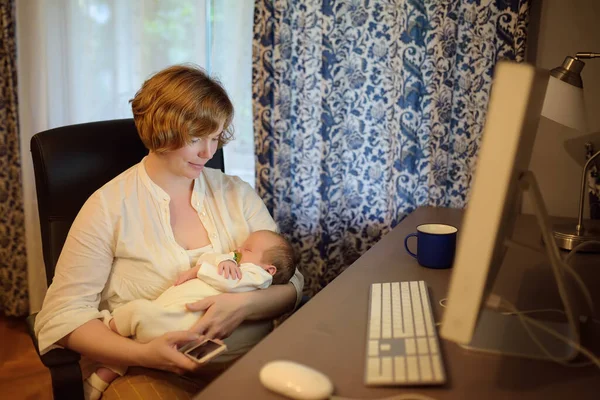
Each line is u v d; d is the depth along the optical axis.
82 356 1.29
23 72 2.38
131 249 1.27
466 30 1.70
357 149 1.97
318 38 1.91
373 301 1.03
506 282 1.16
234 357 1.28
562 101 1.26
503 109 0.60
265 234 1.44
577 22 1.65
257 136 2.04
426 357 0.80
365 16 1.86
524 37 1.61
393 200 1.89
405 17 1.75
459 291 0.65
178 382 1.17
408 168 1.85
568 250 1.39
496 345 0.86
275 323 1.86
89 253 1.23
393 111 1.84
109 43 2.30
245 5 2.06
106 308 1.31
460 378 0.77
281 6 1.89
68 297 1.20
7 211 2.51
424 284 1.12
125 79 2.32
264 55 1.95
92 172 1.42
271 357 0.83
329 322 0.96
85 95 2.36
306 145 1.98
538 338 0.89
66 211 1.37
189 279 1.27
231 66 2.14
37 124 2.40
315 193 2.02
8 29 2.30
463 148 1.78
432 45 1.74
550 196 1.77
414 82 1.78
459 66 1.73
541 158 1.76
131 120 1.56
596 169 1.58
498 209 0.61
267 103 1.98
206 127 1.26
